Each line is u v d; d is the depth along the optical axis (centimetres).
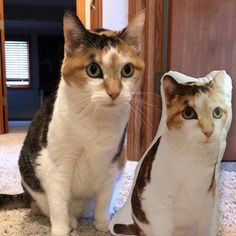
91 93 84
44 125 99
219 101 70
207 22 149
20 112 582
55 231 94
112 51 84
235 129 130
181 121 69
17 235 97
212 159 70
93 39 86
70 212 106
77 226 104
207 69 151
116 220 92
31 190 105
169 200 75
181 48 148
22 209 116
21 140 262
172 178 72
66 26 85
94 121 88
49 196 96
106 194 101
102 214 101
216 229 83
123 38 88
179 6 147
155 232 78
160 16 153
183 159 70
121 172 107
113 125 91
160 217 76
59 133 91
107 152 94
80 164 95
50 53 652
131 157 166
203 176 71
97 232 100
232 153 149
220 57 151
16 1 504
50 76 640
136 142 163
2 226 102
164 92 72
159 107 133
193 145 69
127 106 90
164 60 154
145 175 79
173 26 147
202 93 69
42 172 96
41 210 109
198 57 150
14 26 621
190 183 71
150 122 145
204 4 148
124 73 87
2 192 134
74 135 90
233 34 151
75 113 88
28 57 647
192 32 149
